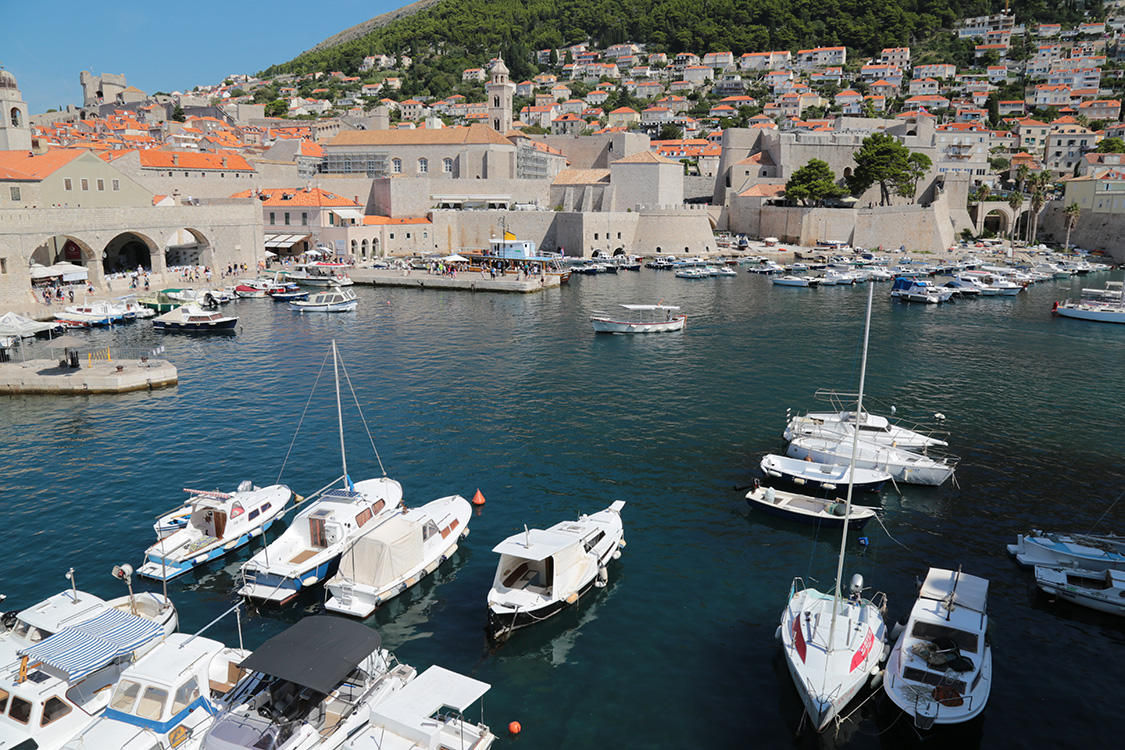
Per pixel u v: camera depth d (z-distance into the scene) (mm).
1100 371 55219
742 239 140250
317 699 17641
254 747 16328
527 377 52156
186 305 72375
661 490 32938
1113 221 136250
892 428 39125
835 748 18125
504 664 21328
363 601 23672
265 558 25281
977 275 104812
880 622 21359
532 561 25953
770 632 22844
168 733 17375
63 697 18172
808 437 37438
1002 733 18625
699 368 55125
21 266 73250
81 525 29062
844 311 82438
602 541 26328
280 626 23016
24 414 43219
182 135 165500
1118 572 24594
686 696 19984
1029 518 30453
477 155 141250
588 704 19672
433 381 50844
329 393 47688
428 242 128500
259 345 62812
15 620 20969
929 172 156875
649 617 23609
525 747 18062
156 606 22531
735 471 35094
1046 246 142125
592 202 143125
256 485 32938
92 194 88875
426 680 18469
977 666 19484
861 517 28891
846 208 141875
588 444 38469
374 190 133375
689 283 104688
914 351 61969
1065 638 22547
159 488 32562
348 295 81812
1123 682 20609
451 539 27188
